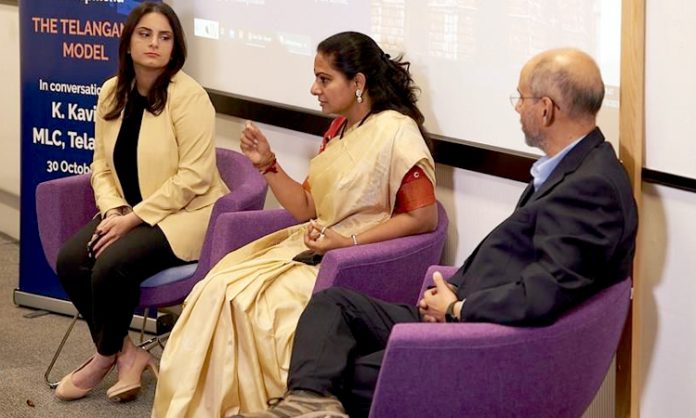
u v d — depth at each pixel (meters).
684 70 2.59
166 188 3.47
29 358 3.87
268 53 3.93
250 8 3.98
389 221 3.03
